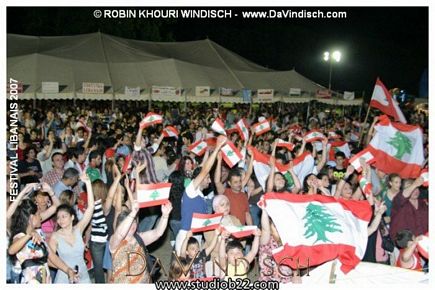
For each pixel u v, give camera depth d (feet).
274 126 59.98
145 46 90.02
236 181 22.50
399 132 29.30
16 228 15.57
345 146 37.68
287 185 24.68
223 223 19.02
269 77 86.94
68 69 69.62
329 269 15.67
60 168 26.30
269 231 16.63
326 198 16.71
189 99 75.05
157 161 31.60
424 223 21.30
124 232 15.71
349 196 22.99
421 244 15.79
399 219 21.20
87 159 29.50
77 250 17.30
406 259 17.81
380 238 21.36
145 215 25.11
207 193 24.16
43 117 55.93
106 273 20.10
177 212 23.48
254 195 25.64
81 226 17.69
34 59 67.72
